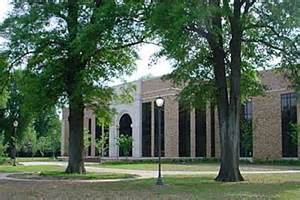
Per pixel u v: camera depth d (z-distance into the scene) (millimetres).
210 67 28078
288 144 52656
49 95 31781
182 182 25062
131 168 44094
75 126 33062
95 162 65625
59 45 30656
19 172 37656
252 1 24547
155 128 67125
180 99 29812
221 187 21719
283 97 53312
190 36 22844
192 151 62406
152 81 68500
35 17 29844
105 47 27969
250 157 56812
